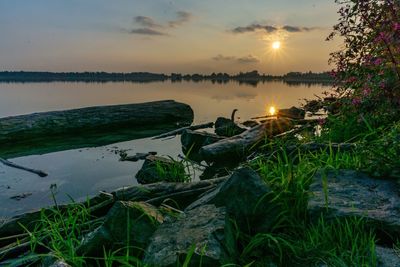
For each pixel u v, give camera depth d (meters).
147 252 3.30
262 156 6.12
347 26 7.32
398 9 6.34
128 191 5.95
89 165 10.06
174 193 5.89
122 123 17.59
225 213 3.63
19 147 13.28
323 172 4.28
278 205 3.82
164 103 19.92
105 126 17.08
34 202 7.12
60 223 5.02
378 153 4.62
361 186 4.27
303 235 3.59
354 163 5.01
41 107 26.25
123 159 10.66
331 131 7.89
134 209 3.88
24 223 5.46
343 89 8.16
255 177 3.97
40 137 15.30
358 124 7.19
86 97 37.59
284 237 3.57
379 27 6.32
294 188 4.06
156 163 8.38
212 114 21.58
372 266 2.96
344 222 3.56
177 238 3.34
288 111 17.66
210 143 11.30
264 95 41.44
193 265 2.98
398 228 3.36
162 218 4.10
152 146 12.74
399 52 6.18
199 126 16.12
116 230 3.82
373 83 6.87
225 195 3.98
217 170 9.01
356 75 7.83
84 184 8.28
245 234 3.64
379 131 6.52
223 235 3.29
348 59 7.79
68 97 37.50
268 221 3.78
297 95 41.19
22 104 28.70
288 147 6.63
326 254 3.21
